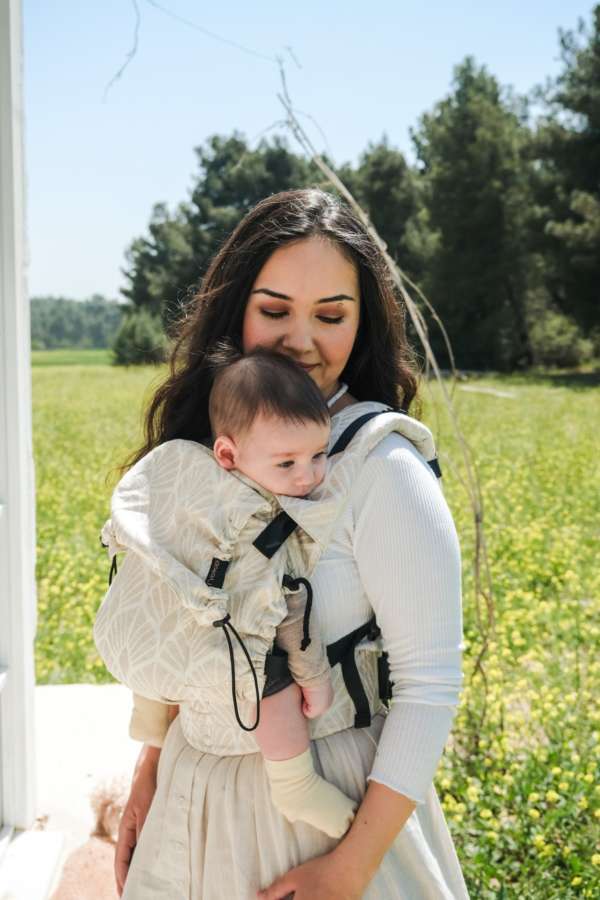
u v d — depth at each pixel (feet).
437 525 5.39
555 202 115.65
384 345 6.52
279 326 5.96
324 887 5.28
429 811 5.98
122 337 171.73
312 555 5.41
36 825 10.29
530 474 37.73
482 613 19.33
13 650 9.55
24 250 9.21
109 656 5.66
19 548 9.29
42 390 106.01
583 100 109.29
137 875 6.07
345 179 154.30
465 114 126.82
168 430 6.77
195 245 177.47
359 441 5.51
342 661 5.57
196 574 5.39
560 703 14.30
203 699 5.65
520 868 10.75
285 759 5.39
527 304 130.41
